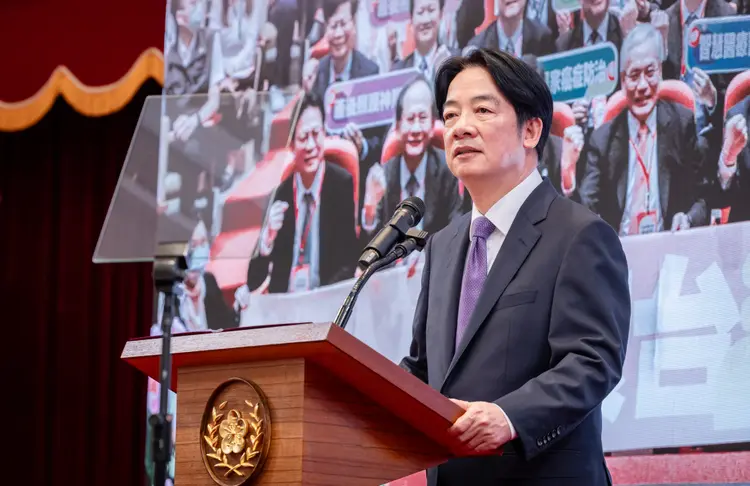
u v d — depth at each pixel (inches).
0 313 442.0
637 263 262.8
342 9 316.5
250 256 292.8
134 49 400.2
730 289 252.4
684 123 264.4
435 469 170.1
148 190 275.0
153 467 131.3
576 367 156.1
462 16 297.4
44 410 432.1
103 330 430.6
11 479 429.7
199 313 316.2
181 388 139.9
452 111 183.5
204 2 333.7
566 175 275.0
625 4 275.6
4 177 451.5
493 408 146.5
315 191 311.6
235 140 278.5
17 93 410.9
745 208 255.3
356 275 302.7
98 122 446.6
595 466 165.0
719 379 249.4
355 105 310.8
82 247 439.5
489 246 181.6
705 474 247.3
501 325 168.9
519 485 162.6
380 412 136.6
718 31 265.0
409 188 299.4
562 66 280.5
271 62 323.9
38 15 413.1
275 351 127.0
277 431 127.9
